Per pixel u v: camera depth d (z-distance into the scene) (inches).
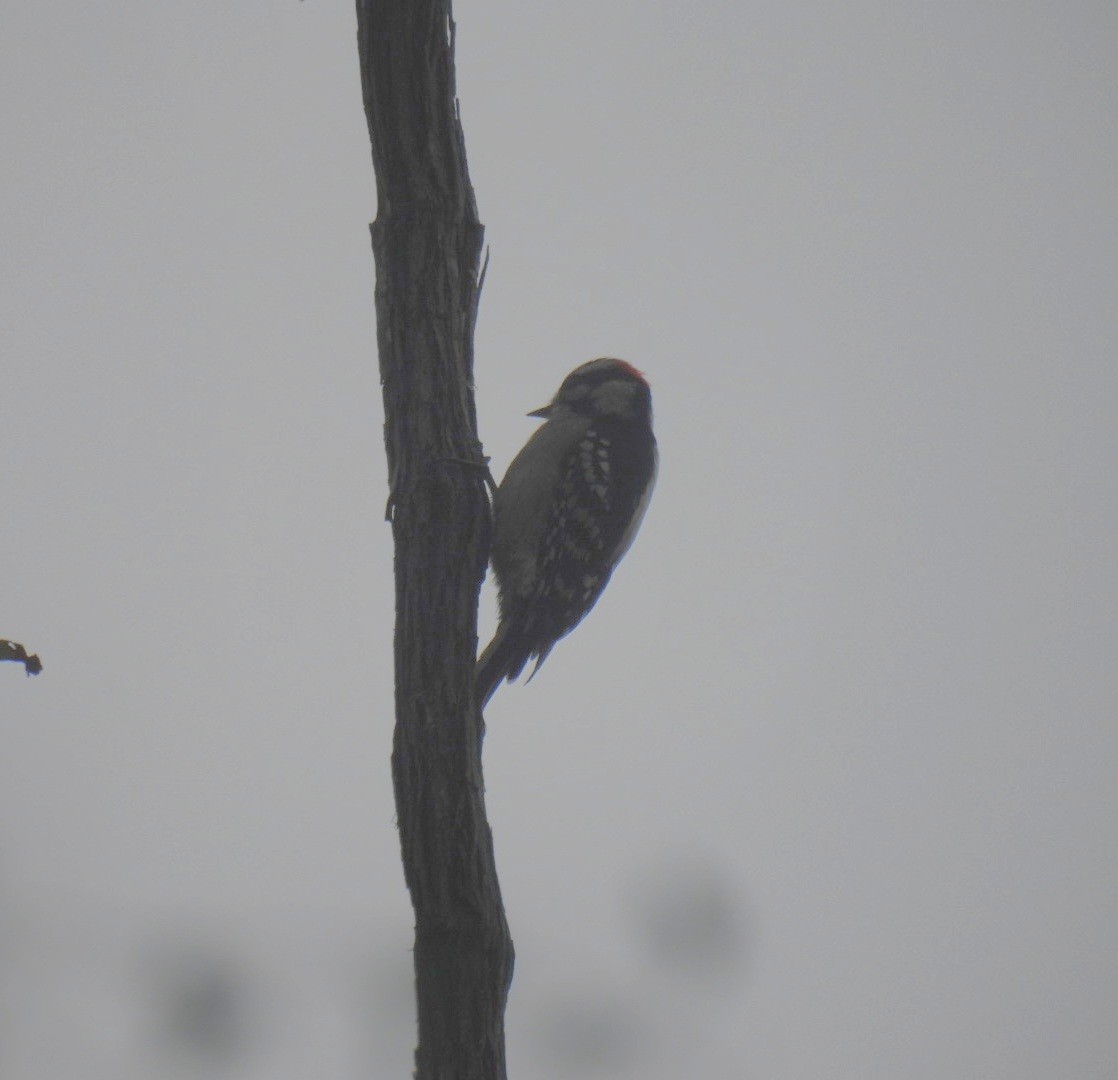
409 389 372.8
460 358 376.8
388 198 374.9
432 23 370.3
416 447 370.9
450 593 361.4
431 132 372.5
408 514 368.2
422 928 340.8
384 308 376.8
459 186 377.7
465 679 358.3
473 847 344.2
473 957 337.1
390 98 371.2
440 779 346.3
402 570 366.0
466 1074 329.1
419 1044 335.0
